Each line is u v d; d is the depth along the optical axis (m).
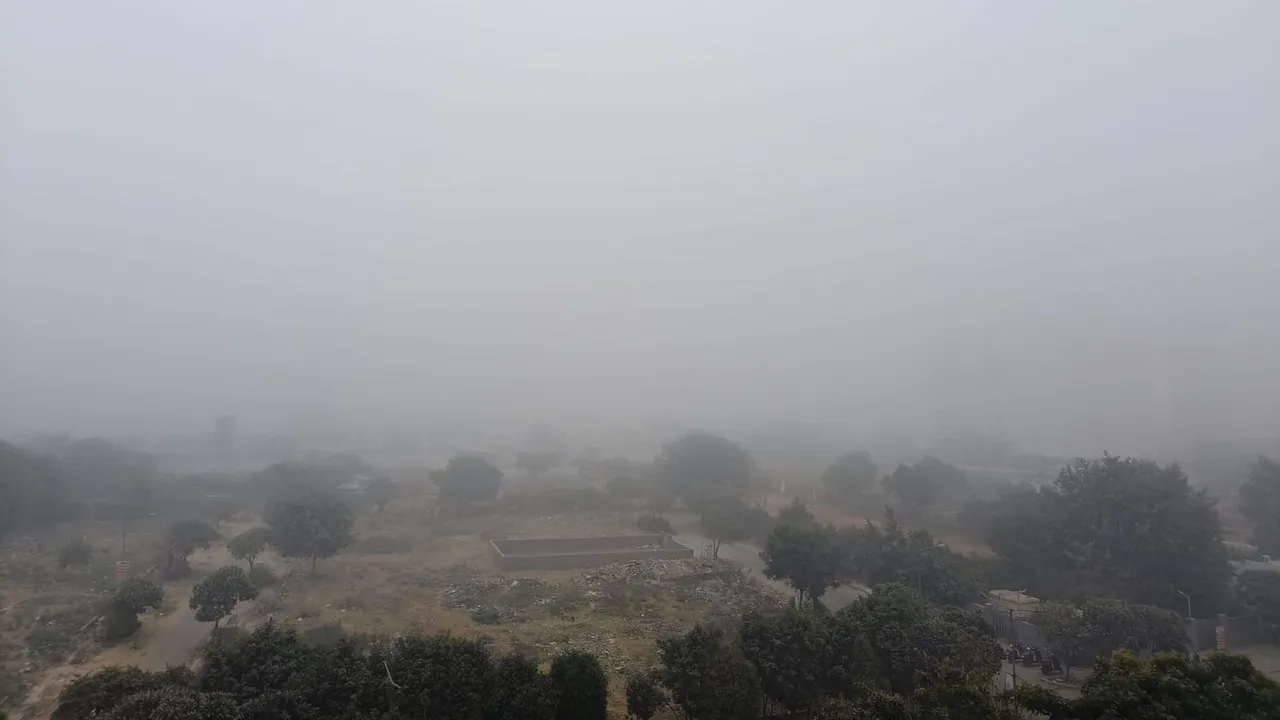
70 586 46.03
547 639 37.75
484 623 40.62
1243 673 21.55
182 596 45.22
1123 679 21.52
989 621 42.41
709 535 67.69
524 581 50.56
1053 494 57.06
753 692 26.08
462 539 67.12
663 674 27.11
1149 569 46.66
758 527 67.25
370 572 52.44
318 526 51.81
